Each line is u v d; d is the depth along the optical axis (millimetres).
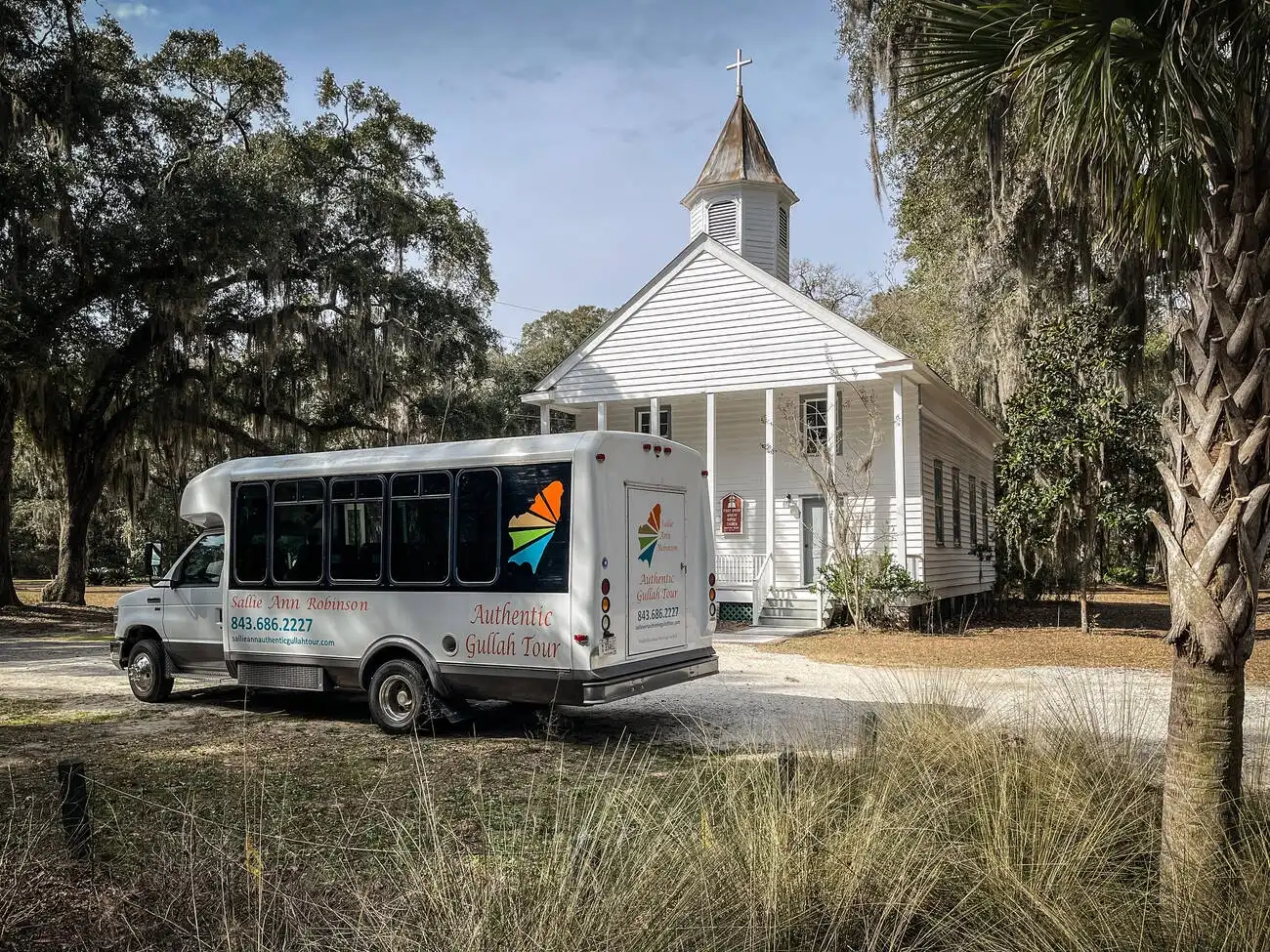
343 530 9625
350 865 5137
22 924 4395
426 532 9117
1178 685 4395
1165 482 4523
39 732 9320
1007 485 19156
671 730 9273
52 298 21047
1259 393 4223
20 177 19703
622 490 8641
